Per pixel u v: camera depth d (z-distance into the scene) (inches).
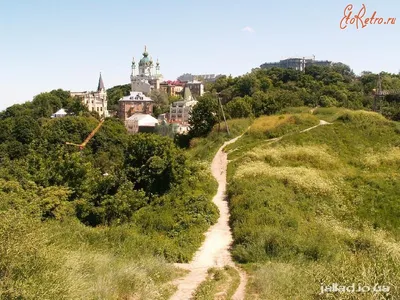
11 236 445.7
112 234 887.1
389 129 2015.3
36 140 3422.7
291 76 5162.4
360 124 2054.6
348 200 1305.4
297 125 2142.0
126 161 1518.2
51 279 442.0
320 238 857.5
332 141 1895.9
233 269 701.3
